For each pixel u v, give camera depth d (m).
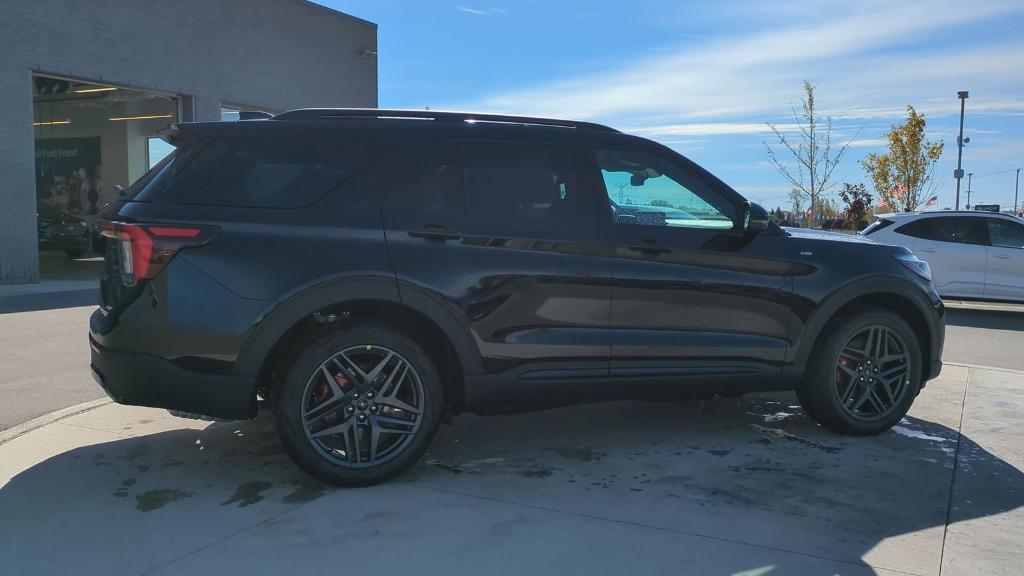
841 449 4.74
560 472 4.30
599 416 5.51
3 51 14.41
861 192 24.08
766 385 4.76
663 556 3.23
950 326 11.51
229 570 3.08
